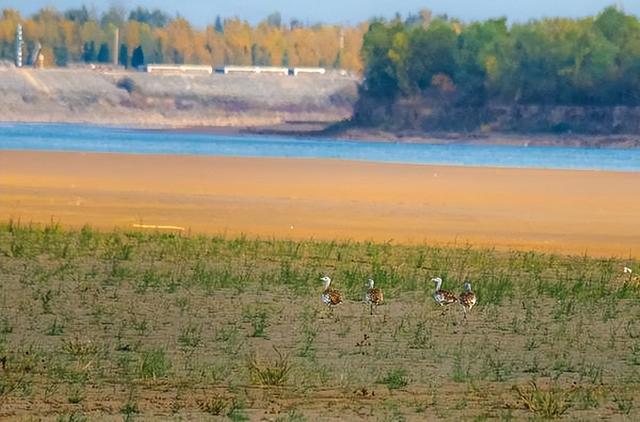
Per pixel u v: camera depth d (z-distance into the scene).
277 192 182.00
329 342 66.94
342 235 127.88
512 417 51.66
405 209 159.62
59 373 57.47
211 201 162.88
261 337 67.62
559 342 69.31
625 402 54.94
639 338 71.25
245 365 60.31
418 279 91.88
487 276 94.31
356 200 171.62
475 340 68.94
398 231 133.75
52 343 64.81
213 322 71.69
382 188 196.38
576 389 57.66
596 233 137.25
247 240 115.06
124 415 50.06
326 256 104.38
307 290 84.19
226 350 63.97
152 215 142.12
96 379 56.66
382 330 70.94
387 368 60.88
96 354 62.12
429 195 184.75
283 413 51.03
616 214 161.00
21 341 64.94
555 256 113.00
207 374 58.25
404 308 78.50
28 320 70.75
